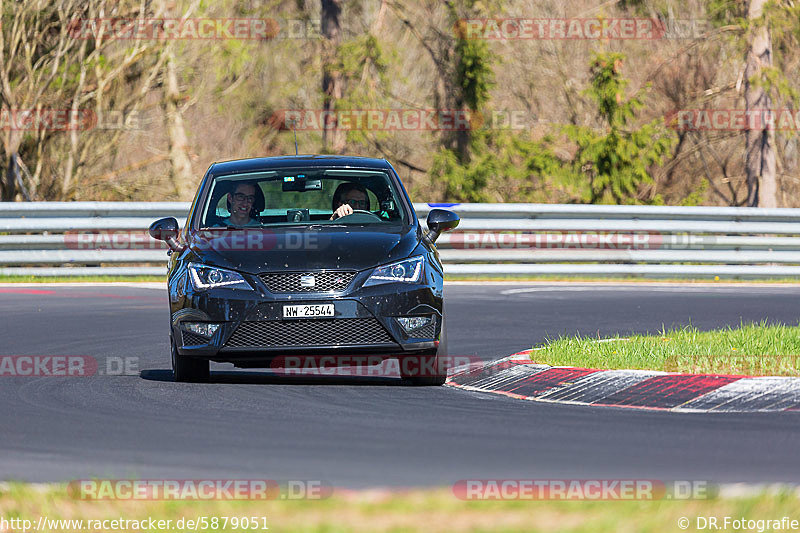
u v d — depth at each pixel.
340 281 31.17
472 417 27.36
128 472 21.08
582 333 45.41
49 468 21.58
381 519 16.31
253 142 103.12
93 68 90.62
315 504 17.31
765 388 29.47
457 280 69.88
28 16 89.06
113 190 94.00
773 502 17.08
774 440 24.17
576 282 68.94
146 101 96.56
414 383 33.41
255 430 25.48
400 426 26.02
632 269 71.56
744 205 119.62
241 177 35.69
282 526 16.06
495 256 70.69
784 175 119.50
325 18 107.19
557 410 28.64
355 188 35.28
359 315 31.02
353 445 23.67
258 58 100.62
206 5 93.81
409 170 109.31
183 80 95.31
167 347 41.78
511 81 114.62
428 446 23.56
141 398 30.27
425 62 110.31
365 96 104.75
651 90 116.69
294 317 30.88
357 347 31.14
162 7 92.31
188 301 31.72
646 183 113.19
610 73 108.62
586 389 31.20
